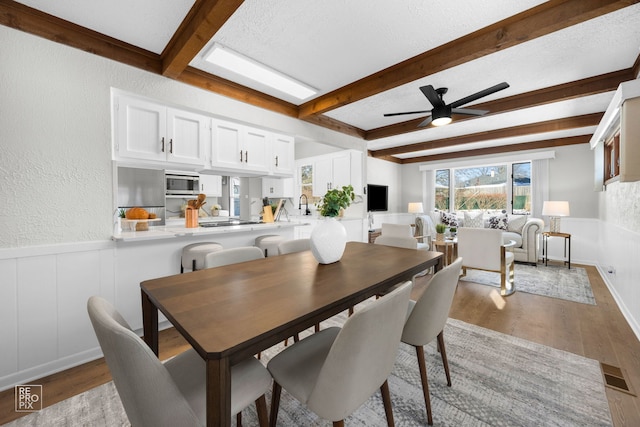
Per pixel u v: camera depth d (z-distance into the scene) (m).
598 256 4.51
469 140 4.86
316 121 3.71
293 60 2.34
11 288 1.66
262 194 4.56
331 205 1.77
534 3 1.68
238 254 1.91
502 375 1.73
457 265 1.41
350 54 2.24
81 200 1.92
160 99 2.30
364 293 1.26
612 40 2.02
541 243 5.16
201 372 1.08
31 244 1.74
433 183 6.74
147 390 0.71
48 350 1.79
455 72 2.52
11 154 1.66
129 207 3.30
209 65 2.39
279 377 1.06
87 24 1.84
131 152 2.24
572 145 4.93
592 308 2.82
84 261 1.94
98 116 1.98
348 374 0.86
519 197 5.56
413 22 1.85
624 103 1.78
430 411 1.35
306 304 1.06
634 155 1.74
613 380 1.67
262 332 0.84
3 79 1.63
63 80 1.83
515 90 2.91
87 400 1.53
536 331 2.33
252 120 2.97
